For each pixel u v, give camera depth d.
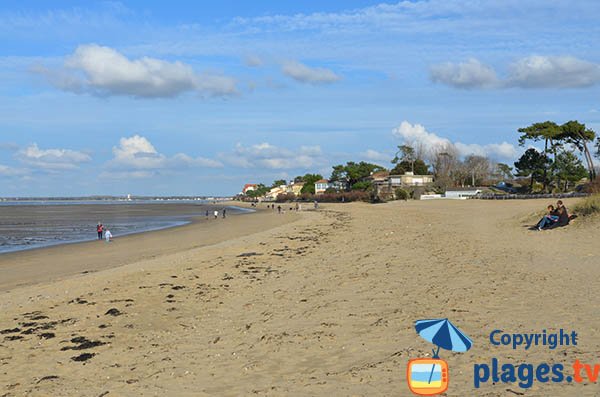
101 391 7.27
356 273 15.72
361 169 156.38
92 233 47.22
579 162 86.12
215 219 72.31
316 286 14.10
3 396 7.32
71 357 9.07
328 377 7.09
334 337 9.01
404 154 138.75
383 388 6.47
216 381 7.36
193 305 12.91
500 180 133.75
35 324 11.57
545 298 10.52
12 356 9.28
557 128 85.25
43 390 7.48
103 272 19.95
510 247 19.12
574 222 22.42
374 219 49.25
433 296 11.51
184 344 9.48
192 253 25.31
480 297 11.02
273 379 7.23
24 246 35.53
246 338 9.52
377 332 9.07
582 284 11.59
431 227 33.06
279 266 19.14
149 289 15.20
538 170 88.06
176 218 77.94
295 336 9.27
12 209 141.88
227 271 18.36
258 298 13.16
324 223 48.59
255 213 94.62
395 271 15.52
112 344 9.78
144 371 8.05
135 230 50.47
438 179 124.12
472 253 18.25
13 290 17.02
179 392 7.01
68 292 15.41
